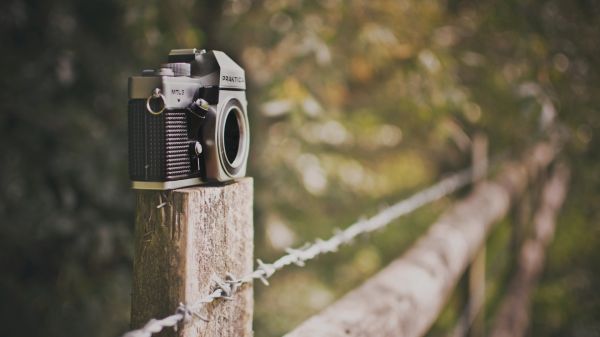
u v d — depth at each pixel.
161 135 0.57
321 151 2.08
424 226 2.57
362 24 1.64
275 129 1.85
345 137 2.05
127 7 1.58
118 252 1.58
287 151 1.91
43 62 1.63
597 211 2.50
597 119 1.67
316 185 1.94
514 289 1.81
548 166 2.41
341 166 2.12
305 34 1.54
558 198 2.35
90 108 1.70
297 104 1.55
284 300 2.02
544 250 2.12
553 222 2.21
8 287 1.54
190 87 0.59
